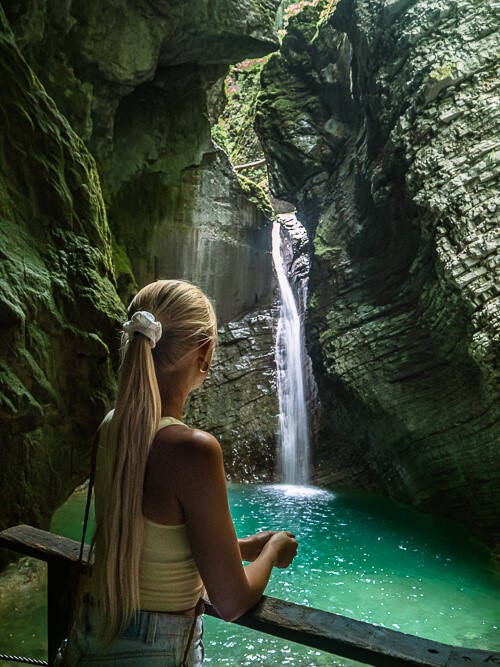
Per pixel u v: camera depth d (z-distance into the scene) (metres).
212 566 1.19
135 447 1.21
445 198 7.90
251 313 15.18
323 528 9.07
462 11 8.42
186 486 1.19
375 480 11.59
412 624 5.72
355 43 9.92
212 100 15.05
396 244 10.01
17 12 7.77
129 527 1.20
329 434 13.11
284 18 16.12
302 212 13.30
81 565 1.40
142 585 1.22
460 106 8.12
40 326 5.98
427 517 9.66
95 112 10.23
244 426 13.60
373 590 6.59
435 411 9.18
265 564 1.37
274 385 14.11
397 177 9.05
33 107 6.33
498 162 7.61
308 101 12.61
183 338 1.32
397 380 9.74
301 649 5.01
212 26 10.53
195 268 14.32
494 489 8.34
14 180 6.17
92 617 1.26
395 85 8.98
